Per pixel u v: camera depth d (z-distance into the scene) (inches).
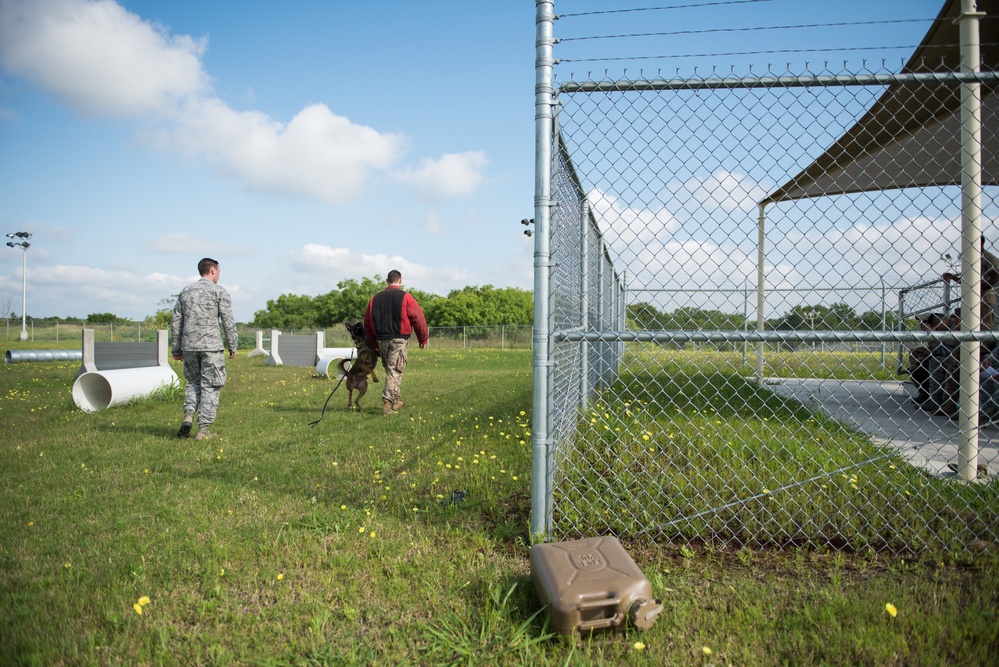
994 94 162.9
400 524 129.0
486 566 105.7
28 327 1646.2
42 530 127.6
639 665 75.6
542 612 87.5
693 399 274.1
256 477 169.6
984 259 181.3
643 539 118.6
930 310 308.0
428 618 89.7
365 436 232.2
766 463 156.4
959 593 92.4
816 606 89.4
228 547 114.6
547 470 113.8
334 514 135.0
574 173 156.2
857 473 144.8
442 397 351.6
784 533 116.1
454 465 174.7
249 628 87.7
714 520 121.2
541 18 112.4
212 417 236.7
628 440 182.4
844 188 276.1
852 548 112.0
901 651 76.9
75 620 88.7
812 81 109.5
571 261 160.6
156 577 104.7
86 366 339.0
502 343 1434.5
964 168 131.4
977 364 135.9
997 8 154.3
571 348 167.2
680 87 112.5
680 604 91.0
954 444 183.0
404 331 298.2
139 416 289.4
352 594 96.4
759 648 80.0
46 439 230.2
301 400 348.5
